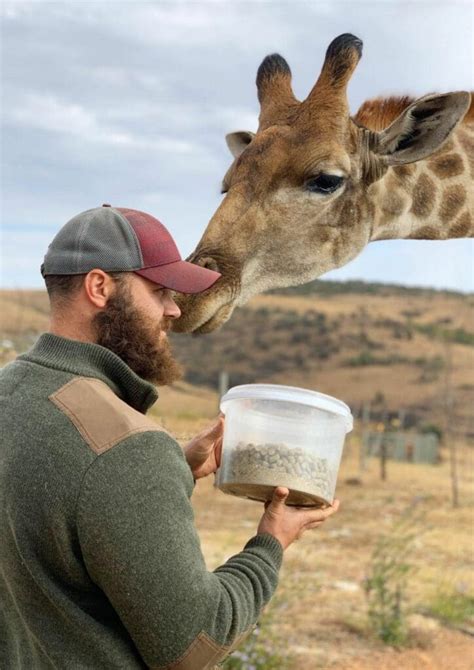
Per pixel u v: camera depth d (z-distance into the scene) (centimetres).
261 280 420
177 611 219
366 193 437
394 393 5497
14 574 229
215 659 228
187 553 223
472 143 482
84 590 227
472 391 5419
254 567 247
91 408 228
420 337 6838
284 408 270
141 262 242
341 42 421
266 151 415
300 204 416
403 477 2070
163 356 248
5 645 242
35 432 226
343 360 6241
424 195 464
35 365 239
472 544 1170
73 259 239
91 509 219
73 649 228
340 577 907
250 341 6562
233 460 274
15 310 4994
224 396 286
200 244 407
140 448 224
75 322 242
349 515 1354
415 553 1079
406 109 423
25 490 223
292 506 276
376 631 734
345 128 422
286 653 662
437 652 708
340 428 278
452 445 2030
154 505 221
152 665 226
